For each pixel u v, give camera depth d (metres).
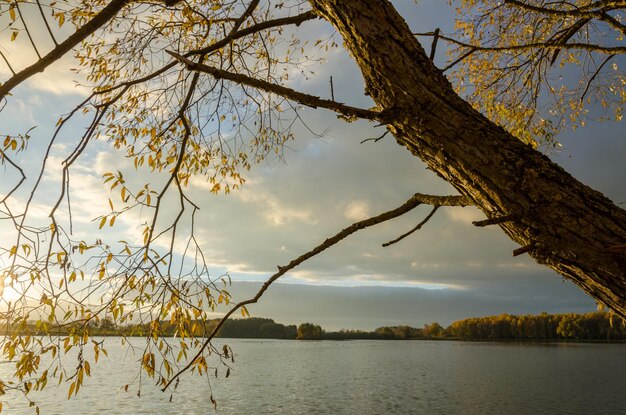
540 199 1.52
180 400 42.12
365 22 1.82
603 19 3.86
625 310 1.42
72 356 35.41
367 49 1.80
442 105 1.69
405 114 1.74
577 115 6.32
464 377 62.78
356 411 37.81
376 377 63.09
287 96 1.82
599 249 1.43
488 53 6.00
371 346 181.25
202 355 2.53
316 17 2.40
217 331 2.18
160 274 2.57
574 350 131.62
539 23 5.54
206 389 49.09
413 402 42.00
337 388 50.91
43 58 1.95
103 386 49.34
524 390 49.56
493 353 121.94
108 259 2.64
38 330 2.56
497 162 1.59
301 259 2.02
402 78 1.74
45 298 2.48
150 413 35.84
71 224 2.35
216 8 4.20
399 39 1.79
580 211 1.49
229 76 1.82
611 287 1.42
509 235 1.69
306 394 46.22
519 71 5.85
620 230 1.44
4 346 2.51
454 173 1.69
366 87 1.88
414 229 1.97
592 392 48.06
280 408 38.94
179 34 4.38
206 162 5.12
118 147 4.86
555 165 1.61
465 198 1.78
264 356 110.56
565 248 1.48
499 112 5.97
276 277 2.06
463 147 1.64
